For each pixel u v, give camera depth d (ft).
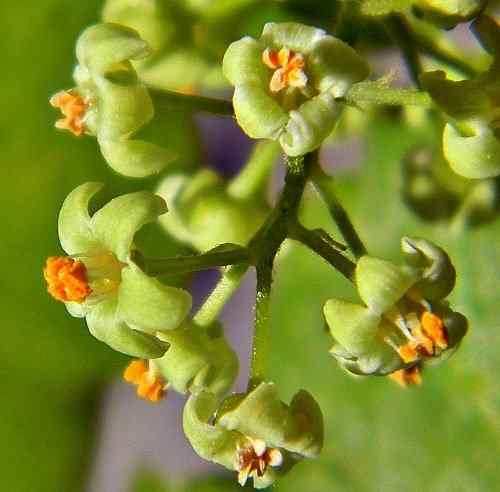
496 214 0.21
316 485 0.27
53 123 0.27
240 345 0.30
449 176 0.21
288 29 0.16
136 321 0.16
